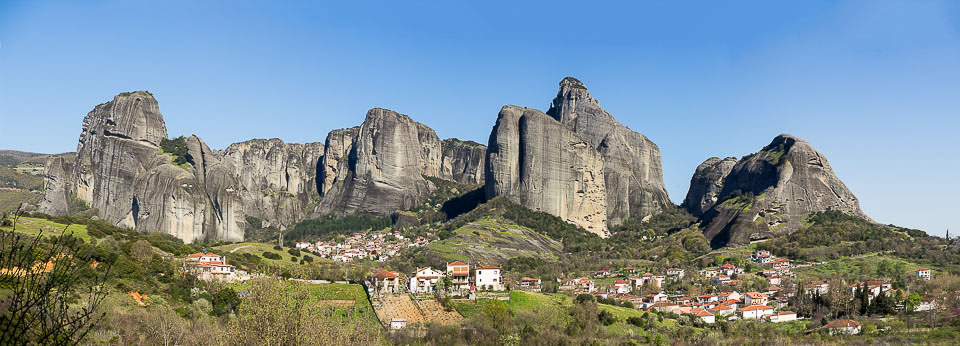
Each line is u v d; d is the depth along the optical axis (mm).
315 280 178375
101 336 89812
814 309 174375
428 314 145250
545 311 150250
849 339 130000
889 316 156875
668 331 147000
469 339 126562
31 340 25359
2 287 24656
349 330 81312
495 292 171625
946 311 145500
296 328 60000
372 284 168000
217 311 122625
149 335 97688
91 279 105625
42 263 26328
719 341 137000
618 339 136875
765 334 143500
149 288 124875
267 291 61781
